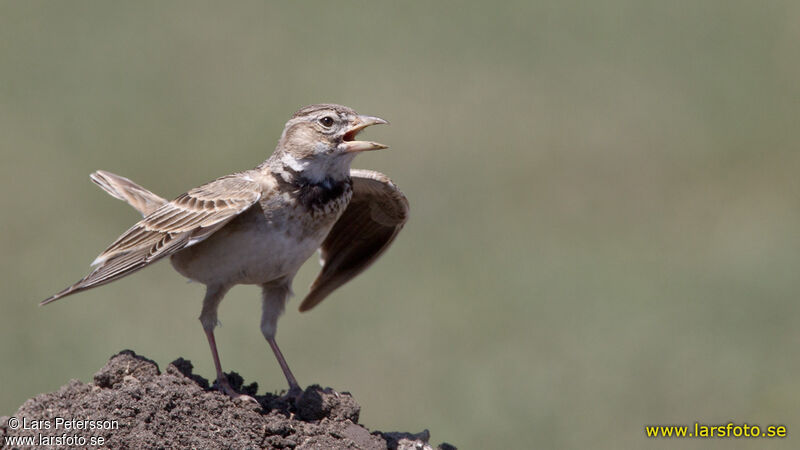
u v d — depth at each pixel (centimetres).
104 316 1594
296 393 858
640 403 1492
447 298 1744
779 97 2547
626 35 2828
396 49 2756
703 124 2425
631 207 2112
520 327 1659
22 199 1981
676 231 2023
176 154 2152
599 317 1711
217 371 847
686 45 2806
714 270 1861
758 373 1556
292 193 859
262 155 2166
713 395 1511
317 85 2531
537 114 2448
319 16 2944
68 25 2722
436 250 1930
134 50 2648
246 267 862
